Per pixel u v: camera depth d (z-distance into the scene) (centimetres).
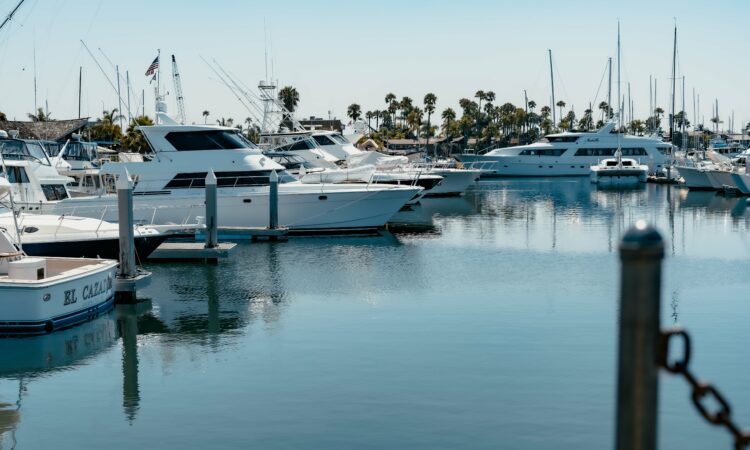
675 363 343
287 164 4556
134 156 3381
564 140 8500
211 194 2630
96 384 1315
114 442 1062
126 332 1662
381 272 2403
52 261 1867
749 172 5547
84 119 4819
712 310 1836
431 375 1320
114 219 3025
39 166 3084
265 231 3130
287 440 1052
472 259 2677
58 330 1667
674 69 7800
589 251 2870
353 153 5097
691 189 6319
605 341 1530
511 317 1759
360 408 1168
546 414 1130
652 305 324
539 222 3934
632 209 4681
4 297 1598
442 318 1755
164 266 2506
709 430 1069
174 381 1322
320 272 2400
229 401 1213
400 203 3406
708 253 2789
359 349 1495
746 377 1303
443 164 6556
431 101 13962
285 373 1350
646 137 8481
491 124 14712
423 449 1012
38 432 1103
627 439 330
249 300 1981
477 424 1096
